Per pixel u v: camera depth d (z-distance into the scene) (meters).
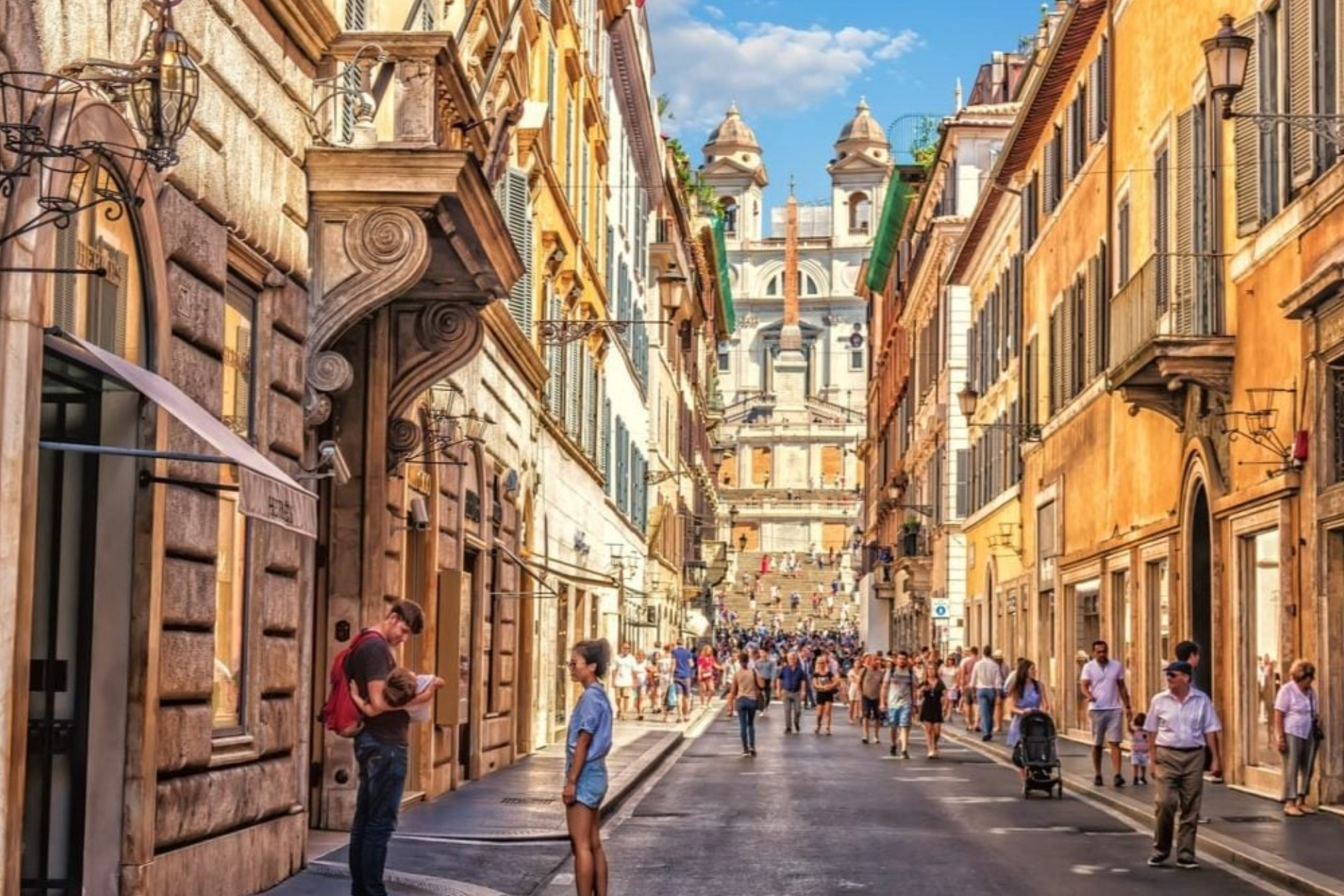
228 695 12.82
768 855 17.22
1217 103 25.39
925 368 68.00
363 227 14.60
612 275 45.03
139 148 9.42
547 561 32.91
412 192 14.45
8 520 9.03
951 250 60.03
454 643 21.64
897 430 83.19
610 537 46.38
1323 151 20.95
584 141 38.47
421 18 19.06
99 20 10.02
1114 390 27.66
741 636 109.94
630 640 54.16
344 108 15.52
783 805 23.11
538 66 30.28
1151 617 30.09
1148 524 29.69
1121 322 28.83
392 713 12.20
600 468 42.78
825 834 19.30
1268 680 23.25
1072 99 37.44
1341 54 20.52
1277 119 19.80
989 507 49.56
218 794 12.25
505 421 27.28
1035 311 42.25
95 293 10.17
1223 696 25.12
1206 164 25.95
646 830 19.64
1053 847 18.20
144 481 10.87
